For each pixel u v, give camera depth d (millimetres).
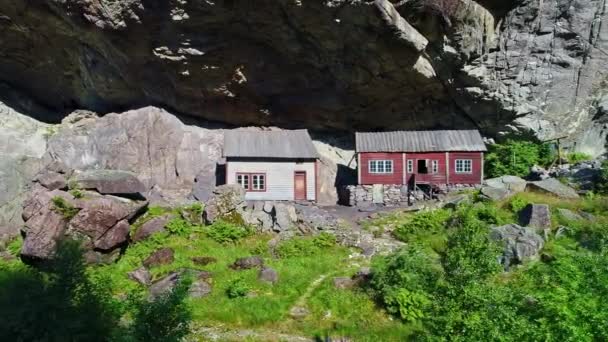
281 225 23547
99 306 10961
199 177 31625
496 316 9914
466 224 10984
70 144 32188
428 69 29766
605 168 25125
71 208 21516
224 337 15039
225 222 23781
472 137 31438
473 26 28078
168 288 17578
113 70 32750
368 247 21844
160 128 33031
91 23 28391
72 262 10891
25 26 30328
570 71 30094
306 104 33625
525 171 30203
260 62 30906
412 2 26500
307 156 30484
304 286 18125
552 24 29188
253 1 26688
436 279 11203
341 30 27516
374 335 15117
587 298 10453
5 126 32875
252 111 34281
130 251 21859
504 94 30578
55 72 34219
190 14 27516
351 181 33062
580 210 22562
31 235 20766
